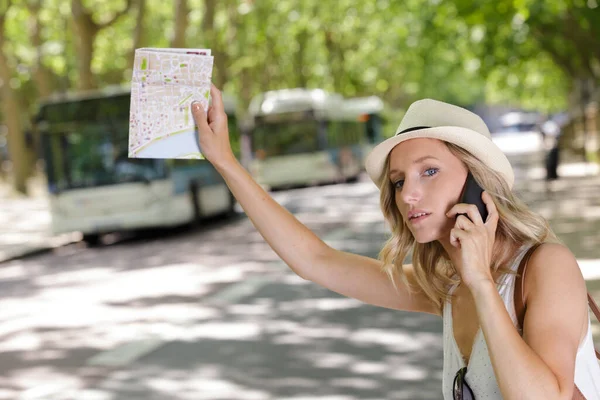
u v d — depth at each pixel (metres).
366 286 2.84
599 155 41.09
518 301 2.33
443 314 2.60
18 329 11.14
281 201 31.27
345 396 7.35
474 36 35.34
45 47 42.25
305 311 11.05
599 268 12.39
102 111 21.39
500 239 2.43
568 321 2.22
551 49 44.53
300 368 8.30
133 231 24.86
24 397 7.86
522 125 106.62
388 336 9.48
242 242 19.69
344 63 62.25
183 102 2.57
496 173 2.40
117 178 21.38
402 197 2.45
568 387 2.12
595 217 19.20
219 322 10.64
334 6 52.78
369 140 53.19
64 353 9.52
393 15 40.97
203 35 38.94
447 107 2.49
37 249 21.02
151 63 2.55
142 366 8.70
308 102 37.38
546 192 26.88
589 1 28.00
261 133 37.59
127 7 32.16
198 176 23.69
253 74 57.16
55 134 21.52
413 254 2.66
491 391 2.38
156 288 13.69
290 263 2.88
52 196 21.44
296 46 58.53
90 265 17.78
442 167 2.41
